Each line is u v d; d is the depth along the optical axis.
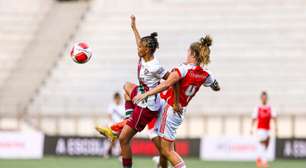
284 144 84.00
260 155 67.31
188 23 112.69
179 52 108.56
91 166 66.44
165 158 39.53
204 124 94.94
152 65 36.66
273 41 107.38
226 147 84.94
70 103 105.75
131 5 118.06
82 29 116.31
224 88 102.00
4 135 86.12
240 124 94.31
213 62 105.56
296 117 92.31
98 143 85.56
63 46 114.19
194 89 36.69
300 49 105.75
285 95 100.19
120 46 112.19
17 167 64.12
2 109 105.19
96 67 109.81
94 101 105.81
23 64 112.88
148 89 37.38
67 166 66.19
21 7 123.56
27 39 117.94
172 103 36.69
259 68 104.06
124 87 39.81
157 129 37.84
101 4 119.62
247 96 100.88
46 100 106.38
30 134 86.25
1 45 117.06
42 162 72.81
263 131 67.31
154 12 115.88
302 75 102.25
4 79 110.88
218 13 113.44
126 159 37.91
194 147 85.50
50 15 121.12
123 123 39.16
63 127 99.69
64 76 109.19
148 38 36.69
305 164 74.75
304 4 111.88
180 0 116.88
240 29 109.94
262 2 113.56
